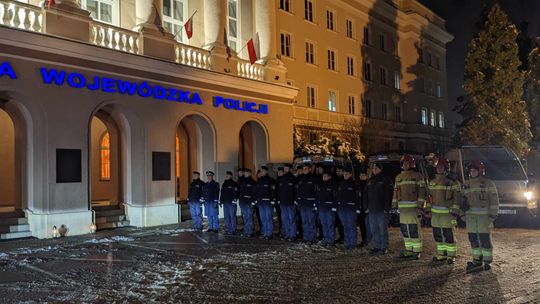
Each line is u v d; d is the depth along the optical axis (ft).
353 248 38.19
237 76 64.34
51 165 44.39
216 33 64.39
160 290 25.66
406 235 33.58
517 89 96.68
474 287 25.34
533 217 55.26
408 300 23.03
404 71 139.33
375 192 35.40
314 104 101.60
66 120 45.62
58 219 44.57
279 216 47.83
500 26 98.07
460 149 58.65
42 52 43.57
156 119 54.39
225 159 63.52
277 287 25.94
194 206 51.03
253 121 69.67
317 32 103.60
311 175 43.14
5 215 44.88
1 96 44.01
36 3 48.67
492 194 29.76
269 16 74.33
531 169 94.48
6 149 60.44
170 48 56.39
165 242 42.32
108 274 29.55
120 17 56.13
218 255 35.76
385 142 125.90
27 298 24.36
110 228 51.44
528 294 23.97
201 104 60.29
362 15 120.78
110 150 55.36
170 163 55.93
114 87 49.83
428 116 148.15
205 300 23.65
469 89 99.96
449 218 31.50
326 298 23.57
